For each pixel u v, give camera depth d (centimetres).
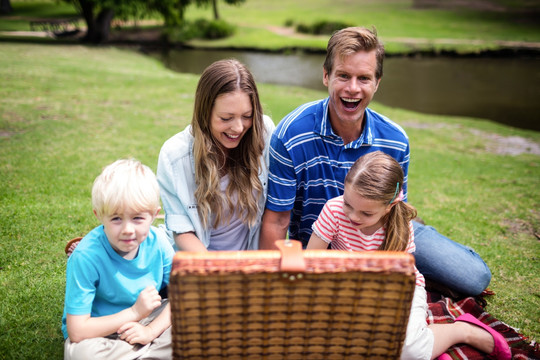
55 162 583
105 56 2022
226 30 3111
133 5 2297
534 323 306
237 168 276
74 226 396
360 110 268
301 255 165
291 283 166
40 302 295
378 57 262
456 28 3406
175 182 264
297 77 2019
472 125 1154
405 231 257
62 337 268
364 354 184
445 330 260
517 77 2053
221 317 171
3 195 456
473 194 604
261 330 176
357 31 258
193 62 2366
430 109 1505
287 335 178
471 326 267
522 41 2764
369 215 240
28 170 540
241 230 289
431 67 2306
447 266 313
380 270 165
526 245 434
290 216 322
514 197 593
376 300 172
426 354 244
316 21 3422
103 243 231
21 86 1100
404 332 179
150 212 224
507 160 830
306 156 283
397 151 288
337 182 290
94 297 238
